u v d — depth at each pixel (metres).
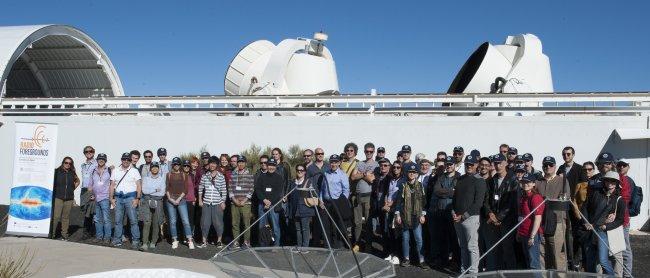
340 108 16.28
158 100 17.73
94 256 10.11
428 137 14.90
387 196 10.22
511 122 14.43
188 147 16.50
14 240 11.70
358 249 10.84
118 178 11.41
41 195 11.99
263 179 10.95
